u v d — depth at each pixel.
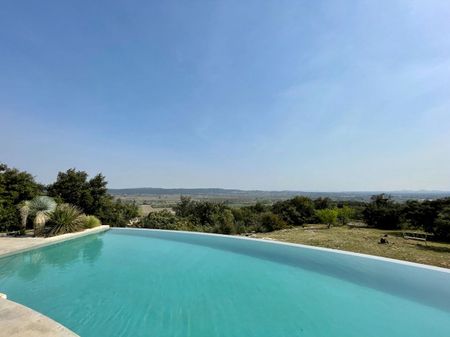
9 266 8.79
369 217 21.83
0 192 13.81
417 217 18.98
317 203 28.59
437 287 6.45
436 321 5.16
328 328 4.93
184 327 4.98
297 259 9.23
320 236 15.40
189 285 7.18
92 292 6.61
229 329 4.91
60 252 10.81
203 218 23.03
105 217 18.58
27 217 13.40
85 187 18.33
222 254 10.41
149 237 13.84
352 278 7.29
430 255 10.12
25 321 3.94
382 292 6.53
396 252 10.66
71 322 5.14
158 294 6.56
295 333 4.79
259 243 11.34
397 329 4.94
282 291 6.74
